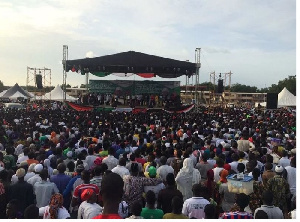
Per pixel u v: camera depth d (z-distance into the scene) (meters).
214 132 13.62
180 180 7.25
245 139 12.29
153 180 6.52
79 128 15.23
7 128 15.49
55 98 46.31
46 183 6.72
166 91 40.56
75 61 34.56
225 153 9.73
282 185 6.45
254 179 7.08
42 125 16.91
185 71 37.16
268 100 39.25
